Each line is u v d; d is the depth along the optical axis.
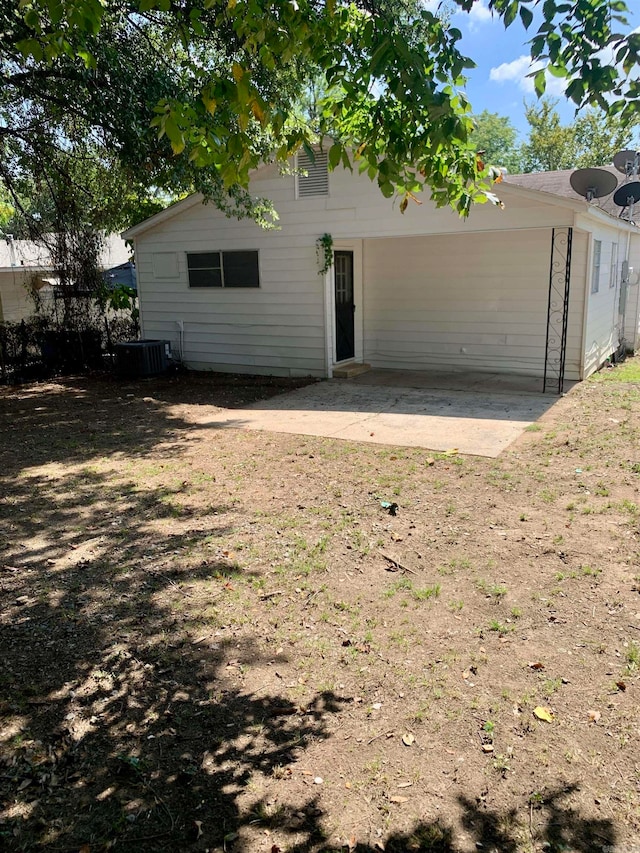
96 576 4.12
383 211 10.23
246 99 2.81
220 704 2.88
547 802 2.32
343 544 4.53
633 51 2.86
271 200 11.18
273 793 2.38
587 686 2.96
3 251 18.52
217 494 5.64
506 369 11.25
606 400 8.86
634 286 13.82
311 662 3.18
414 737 2.66
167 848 2.14
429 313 11.77
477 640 3.34
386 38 2.85
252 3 2.83
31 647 3.32
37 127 9.90
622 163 13.12
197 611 3.67
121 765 2.52
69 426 8.52
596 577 3.96
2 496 5.69
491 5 3.05
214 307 12.34
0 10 6.13
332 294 11.17
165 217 12.34
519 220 9.21
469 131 3.12
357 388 10.48
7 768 2.49
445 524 4.84
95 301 14.08
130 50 7.54
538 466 6.14
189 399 10.22
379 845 2.15
